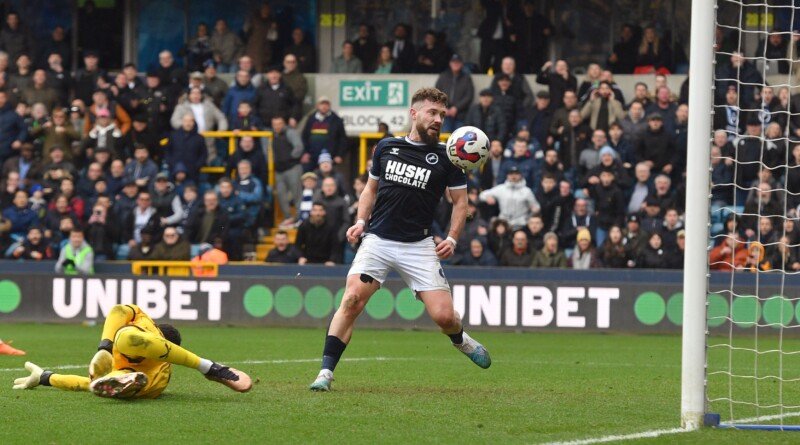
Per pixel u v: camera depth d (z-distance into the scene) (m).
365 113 48.75
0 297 40.69
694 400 14.79
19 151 45.59
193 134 44.41
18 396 16.86
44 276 40.47
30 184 43.91
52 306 40.41
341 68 49.09
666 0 49.19
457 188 18.09
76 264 40.41
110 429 14.00
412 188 17.95
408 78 48.38
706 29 14.46
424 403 17.03
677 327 37.41
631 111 41.84
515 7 47.97
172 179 44.19
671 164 41.16
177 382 19.27
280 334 35.56
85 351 27.41
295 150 44.50
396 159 18.05
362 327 38.97
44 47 51.69
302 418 15.10
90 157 45.12
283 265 39.88
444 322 18.11
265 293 39.41
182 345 30.53
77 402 16.27
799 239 38.19
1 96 45.81
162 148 46.22
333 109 48.94
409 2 50.97
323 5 51.47
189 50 50.03
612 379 21.94
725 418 16.31
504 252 39.19
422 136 18.05
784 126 41.41
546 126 43.41
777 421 15.91
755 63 44.94
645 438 13.82
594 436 13.98
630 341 34.28
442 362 25.34
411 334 36.22
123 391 15.80
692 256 14.65
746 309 37.16
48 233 41.91
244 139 44.00
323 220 40.00
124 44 52.97
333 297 39.03
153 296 39.94
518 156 41.47
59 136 44.50
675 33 49.22
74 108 45.66
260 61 50.00
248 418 15.01
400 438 13.64
